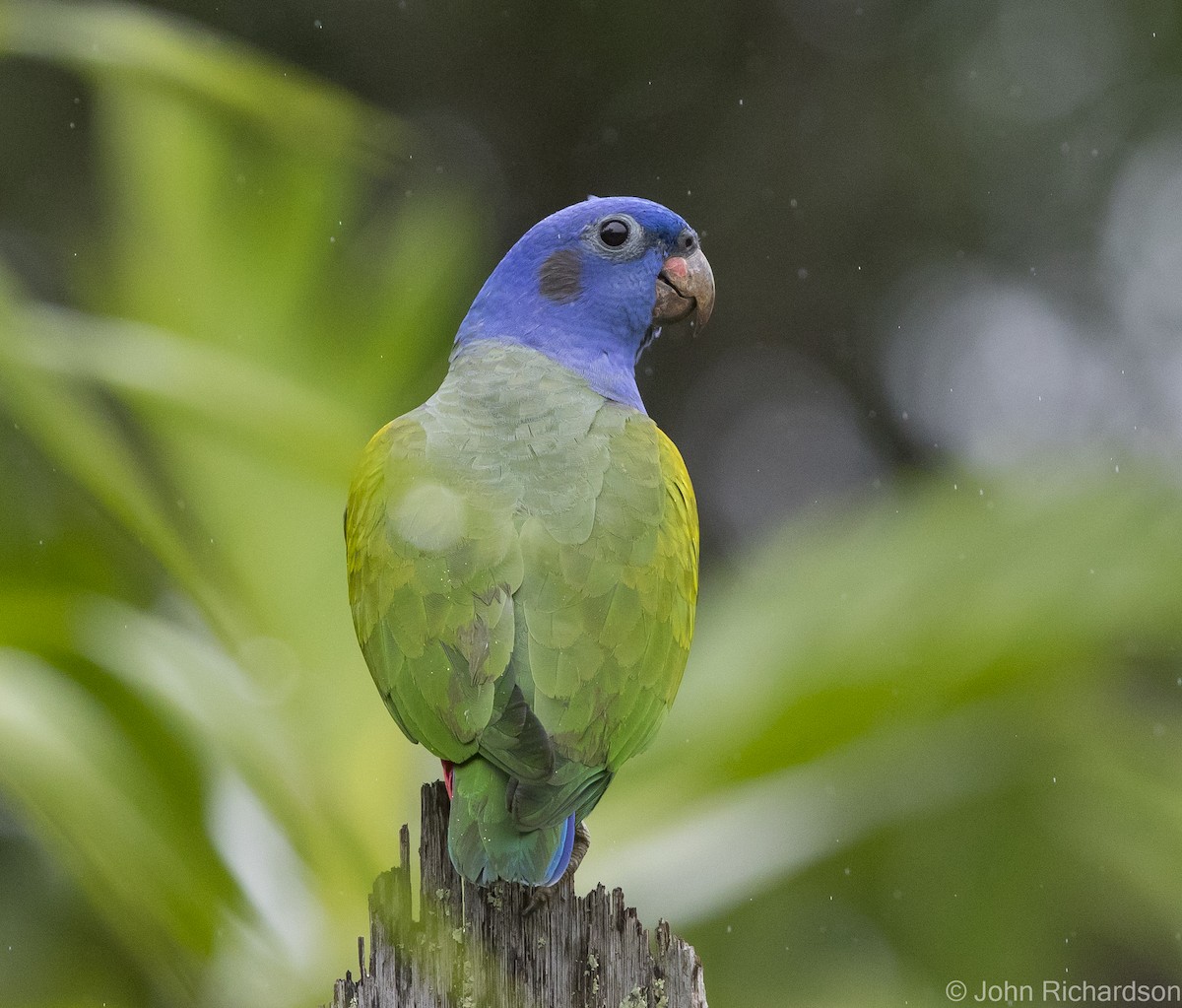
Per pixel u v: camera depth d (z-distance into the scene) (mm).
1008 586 10398
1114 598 10344
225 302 11516
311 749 10023
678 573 8148
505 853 6793
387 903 6855
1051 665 10328
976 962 11352
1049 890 11391
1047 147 20312
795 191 20969
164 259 11508
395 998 6812
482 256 20500
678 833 10102
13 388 9312
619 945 6746
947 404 20875
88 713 8867
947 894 11320
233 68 9758
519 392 8742
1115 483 10766
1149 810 11258
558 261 9805
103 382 9039
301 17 19828
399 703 7602
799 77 20922
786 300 21141
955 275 20797
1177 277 20000
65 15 9477
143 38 9547
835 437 21250
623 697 7559
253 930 8594
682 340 21359
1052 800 11289
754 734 10219
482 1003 6758
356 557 8180
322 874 9203
